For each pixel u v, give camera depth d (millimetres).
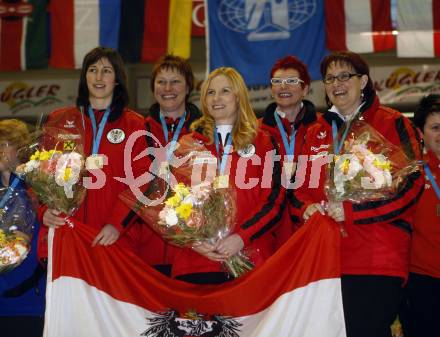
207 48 7031
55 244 3482
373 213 3303
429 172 4133
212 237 3318
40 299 3752
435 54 6984
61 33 7258
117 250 3516
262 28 7004
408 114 8344
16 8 7359
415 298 4047
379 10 6992
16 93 9047
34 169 3418
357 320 3322
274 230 3691
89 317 3430
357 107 3691
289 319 3295
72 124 3809
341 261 3406
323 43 7012
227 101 3633
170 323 3445
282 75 4375
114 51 3947
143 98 9016
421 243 4055
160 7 7219
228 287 3379
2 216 3596
